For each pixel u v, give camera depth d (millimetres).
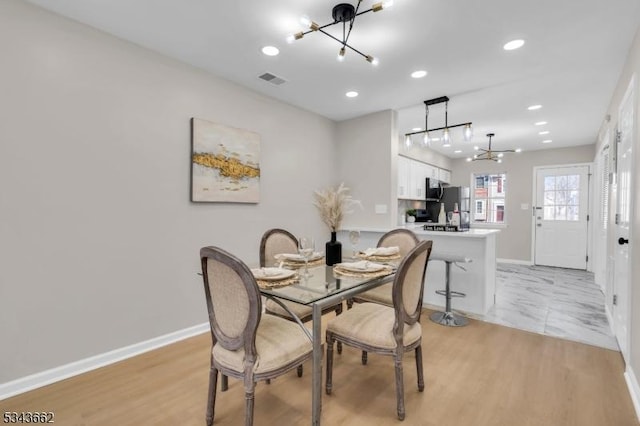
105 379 2133
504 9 2014
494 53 2580
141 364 2338
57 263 2115
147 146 2543
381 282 2012
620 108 2791
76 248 2193
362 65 2809
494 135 5328
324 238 4250
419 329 1944
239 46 2510
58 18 2098
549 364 2334
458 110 4031
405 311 1783
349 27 2188
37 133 2023
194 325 2869
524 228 6656
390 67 2838
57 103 2100
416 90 3369
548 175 6414
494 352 2529
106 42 2314
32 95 2002
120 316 2412
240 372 1500
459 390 2000
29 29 1988
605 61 2693
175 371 2246
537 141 5758
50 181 2078
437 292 3406
